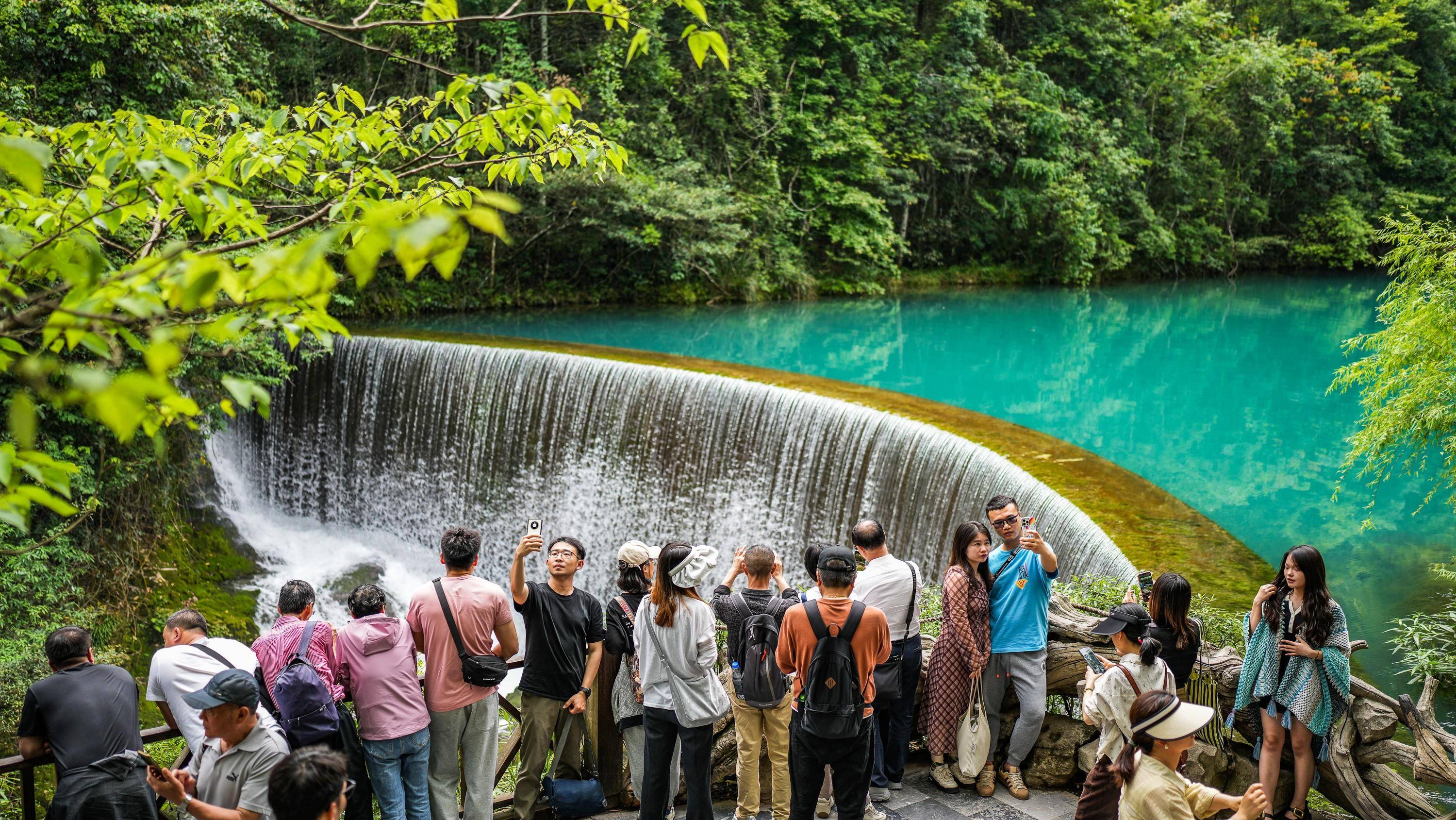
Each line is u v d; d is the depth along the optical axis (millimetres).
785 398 14031
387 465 17328
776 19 30797
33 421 1540
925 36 36188
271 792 2777
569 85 25062
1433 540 13266
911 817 5059
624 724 4984
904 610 5004
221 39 15781
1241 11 46625
